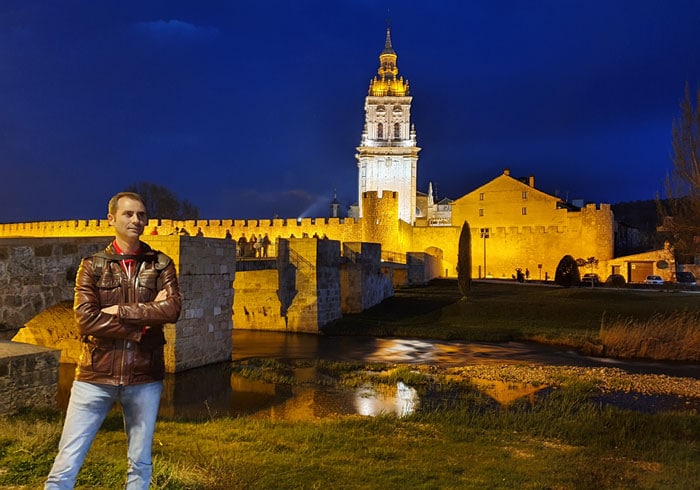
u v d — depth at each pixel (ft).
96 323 14.88
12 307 44.75
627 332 90.07
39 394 37.04
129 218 16.07
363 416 46.55
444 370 71.15
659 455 34.40
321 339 97.35
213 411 49.65
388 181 410.11
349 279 128.57
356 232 279.49
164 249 67.00
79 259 49.34
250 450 30.48
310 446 32.42
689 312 111.86
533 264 276.00
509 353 86.48
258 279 107.45
